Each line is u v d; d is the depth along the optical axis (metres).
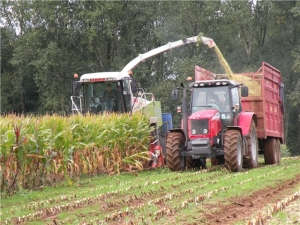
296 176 43.41
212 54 140.12
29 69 144.12
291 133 144.88
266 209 27.80
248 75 58.69
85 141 49.22
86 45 142.00
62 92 137.50
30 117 43.66
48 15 136.25
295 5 141.25
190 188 35.88
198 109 50.16
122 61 138.38
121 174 51.59
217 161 58.06
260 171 47.47
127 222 25.36
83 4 137.38
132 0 140.50
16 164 40.22
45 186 42.41
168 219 25.97
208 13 139.00
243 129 50.28
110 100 58.16
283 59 145.38
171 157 49.12
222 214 27.39
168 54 141.12
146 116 58.06
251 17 141.00
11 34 147.50
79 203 32.22
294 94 129.38
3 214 30.08
